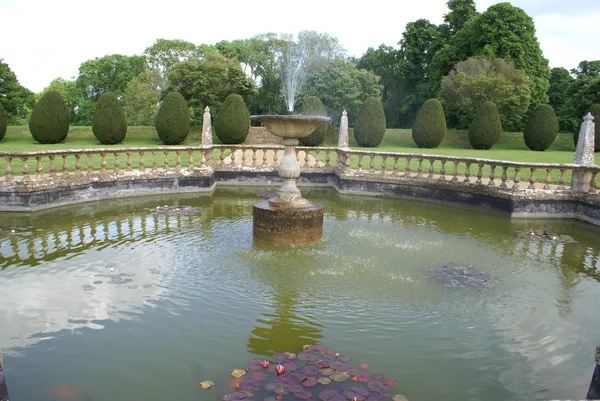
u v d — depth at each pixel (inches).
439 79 1545.3
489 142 1117.1
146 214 389.7
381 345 172.4
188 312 196.1
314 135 1103.0
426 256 283.4
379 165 709.9
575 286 241.0
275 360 159.5
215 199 473.1
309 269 251.0
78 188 434.3
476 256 287.9
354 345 171.8
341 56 1593.3
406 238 325.4
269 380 146.6
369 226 361.4
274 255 273.7
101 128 1019.9
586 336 185.3
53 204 411.2
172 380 147.7
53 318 189.0
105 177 460.4
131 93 1576.0
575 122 1397.6
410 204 480.7
